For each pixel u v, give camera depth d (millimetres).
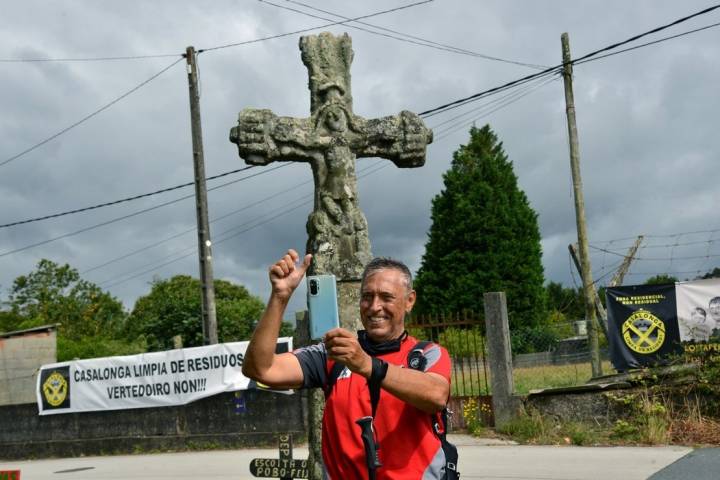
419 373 3117
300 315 13891
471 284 40125
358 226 7059
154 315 32625
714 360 12492
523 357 23406
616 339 13586
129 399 15555
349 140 7172
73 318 51125
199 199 18891
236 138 6980
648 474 9266
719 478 8758
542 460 10594
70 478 12203
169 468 12445
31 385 22828
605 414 12664
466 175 42406
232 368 14844
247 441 14562
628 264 20938
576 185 18578
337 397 3373
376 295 3430
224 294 50750
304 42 7234
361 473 3215
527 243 41594
